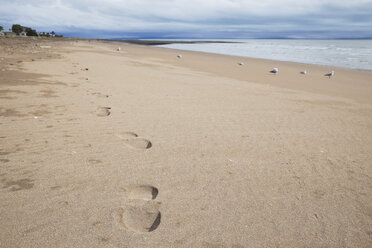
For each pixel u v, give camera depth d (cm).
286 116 451
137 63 1225
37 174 221
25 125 326
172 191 211
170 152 282
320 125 409
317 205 202
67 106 419
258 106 511
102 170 236
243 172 247
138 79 732
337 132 379
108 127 343
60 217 172
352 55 2494
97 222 171
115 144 293
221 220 179
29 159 245
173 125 368
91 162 248
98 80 661
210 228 171
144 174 234
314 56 2384
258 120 416
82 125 343
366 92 768
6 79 568
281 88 764
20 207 179
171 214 183
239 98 575
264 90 704
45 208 180
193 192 211
